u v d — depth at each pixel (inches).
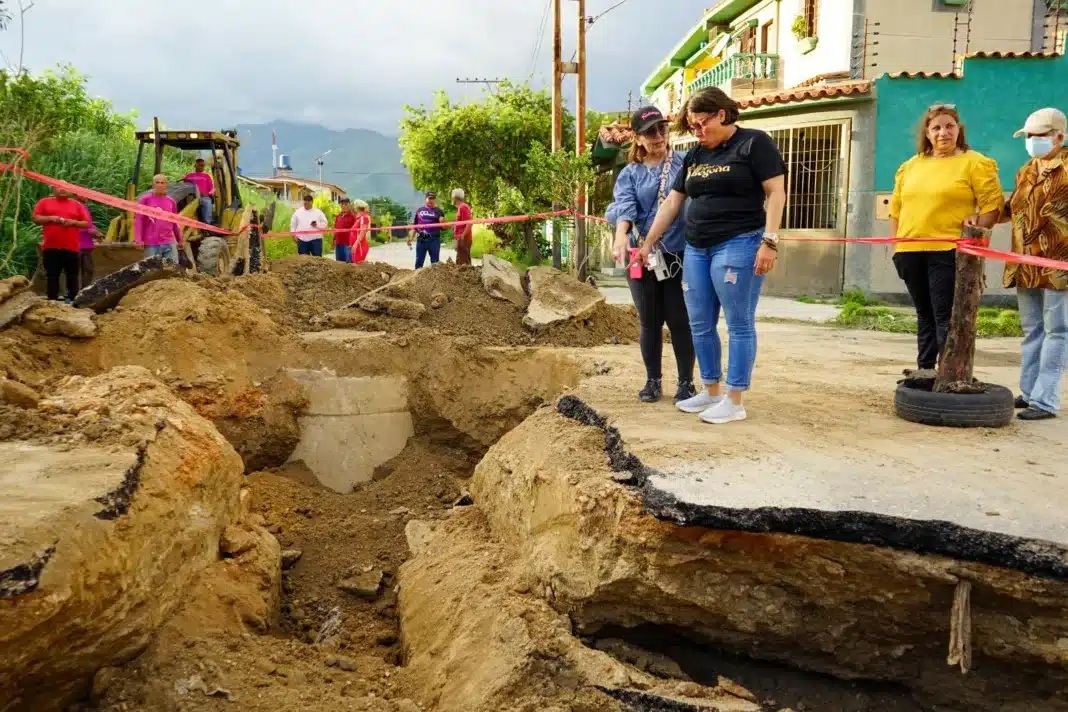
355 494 299.7
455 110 1203.2
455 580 200.5
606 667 154.9
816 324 542.6
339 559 251.0
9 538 129.7
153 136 511.5
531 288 390.6
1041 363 216.2
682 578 158.6
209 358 297.7
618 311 399.2
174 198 442.3
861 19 736.3
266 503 277.9
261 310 327.6
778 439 189.2
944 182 223.0
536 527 196.5
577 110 818.8
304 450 311.9
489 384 330.6
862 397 243.8
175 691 156.3
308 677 170.7
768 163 186.5
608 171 1066.7
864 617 154.1
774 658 164.4
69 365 279.9
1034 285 214.1
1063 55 653.3
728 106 189.5
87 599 137.8
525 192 1168.2
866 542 144.2
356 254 600.4
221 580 194.1
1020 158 667.4
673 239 217.3
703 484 157.6
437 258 610.2
